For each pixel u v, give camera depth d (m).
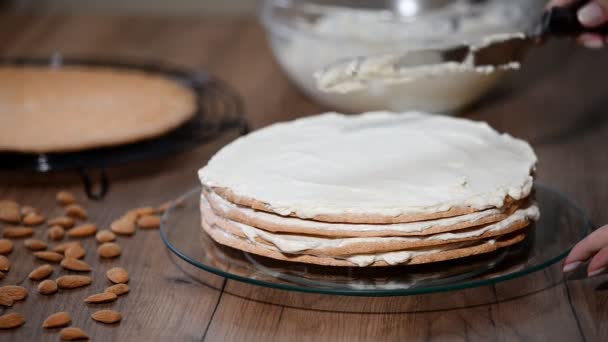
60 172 1.04
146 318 0.77
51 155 1.01
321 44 1.08
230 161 0.84
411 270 0.78
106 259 0.86
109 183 1.01
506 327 0.75
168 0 2.01
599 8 0.92
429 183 0.79
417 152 0.84
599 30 0.96
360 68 0.89
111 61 1.37
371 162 0.83
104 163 0.98
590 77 1.31
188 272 0.84
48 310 0.78
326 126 0.91
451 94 1.08
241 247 0.80
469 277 0.77
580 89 1.27
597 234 0.76
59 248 0.86
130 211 0.94
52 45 1.46
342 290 0.74
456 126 0.90
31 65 1.33
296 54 1.11
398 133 0.88
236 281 0.82
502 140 0.88
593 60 1.39
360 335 0.75
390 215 0.76
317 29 1.12
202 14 1.68
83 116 1.08
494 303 0.78
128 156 1.00
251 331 0.76
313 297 0.80
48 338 0.75
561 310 0.77
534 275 0.82
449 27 1.09
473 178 0.80
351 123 0.91
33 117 1.08
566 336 0.74
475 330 0.75
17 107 1.12
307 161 0.83
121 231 0.90
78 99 1.14
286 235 0.77
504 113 1.19
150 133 1.01
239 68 1.36
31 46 1.46
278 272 0.79
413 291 0.74
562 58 1.40
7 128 1.04
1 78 1.23
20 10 1.71
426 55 0.91
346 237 0.76
